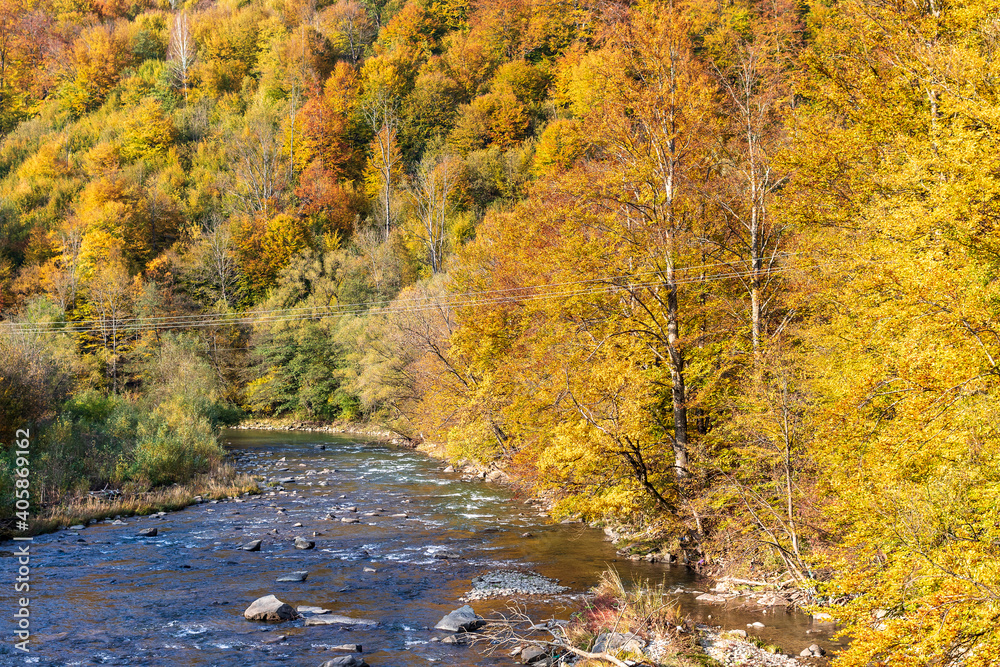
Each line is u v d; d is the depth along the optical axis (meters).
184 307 72.38
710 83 19.66
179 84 123.25
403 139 102.94
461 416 31.47
